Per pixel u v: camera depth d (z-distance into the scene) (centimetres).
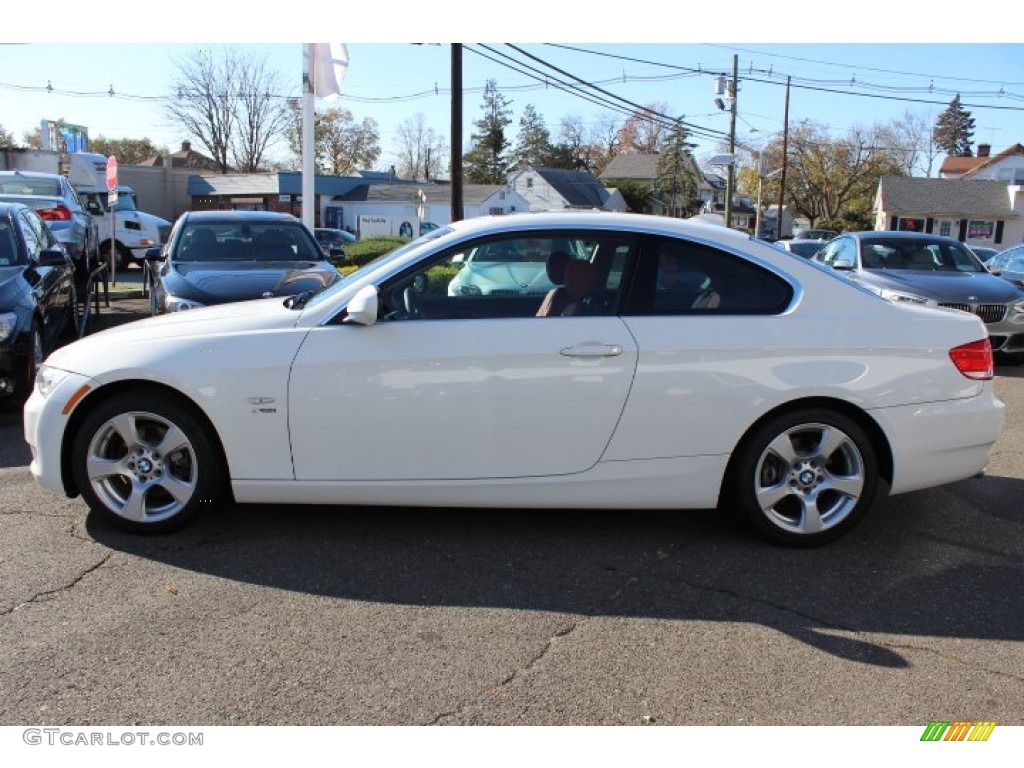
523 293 407
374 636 329
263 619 340
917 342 408
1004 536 442
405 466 399
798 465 412
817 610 357
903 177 5584
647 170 8275
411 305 404
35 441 411
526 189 7100
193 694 288
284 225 888
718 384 396
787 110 4744
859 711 287
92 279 1177
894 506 485
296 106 6819
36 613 341
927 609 360
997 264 1363
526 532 434
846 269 1083
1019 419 716
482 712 282
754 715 283
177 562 391
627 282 403
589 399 392
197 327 411
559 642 327
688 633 336
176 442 406
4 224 744
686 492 407
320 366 391
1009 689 301
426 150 9475
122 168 5162
